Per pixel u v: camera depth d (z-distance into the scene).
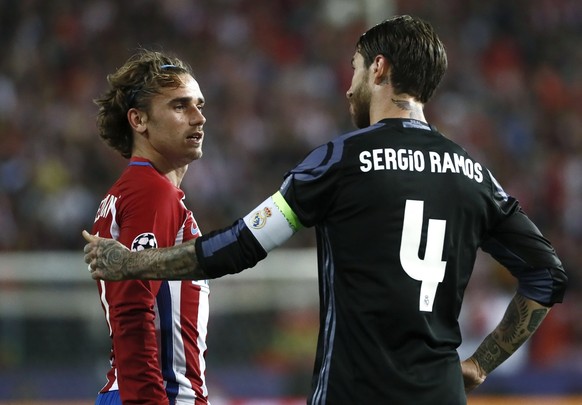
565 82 62.19
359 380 10.80
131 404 11.99
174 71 13.27
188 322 12.80
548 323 38.28
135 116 13.26
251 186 50.09
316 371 11.16
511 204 11.88
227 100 54.97
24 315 31.42
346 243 11.04
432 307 11.08
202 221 47.09
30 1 58.34
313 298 33.09
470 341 37.56
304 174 11.08
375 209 11.02
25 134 50.41
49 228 46.09
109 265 11.22
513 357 35.41
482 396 33.12
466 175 11.49
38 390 30.47
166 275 11.05
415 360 10.88
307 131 54.25
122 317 12.00
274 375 31.48
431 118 56.84
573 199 52.78
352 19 61.84
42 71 55.31
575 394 33.50
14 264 31.52
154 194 12.52
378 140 11.25
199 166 48.69
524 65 62.97
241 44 59.53
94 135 50.28
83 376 30.83
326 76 58.62
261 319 32.59
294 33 61.22
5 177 47.66
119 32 58.78
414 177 11.18
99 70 56.38
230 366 31.91
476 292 39.03
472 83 59.97
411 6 63.84
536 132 58.28
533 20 65.12
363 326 10.88
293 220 11.02
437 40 11.72
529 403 30.62
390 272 10.95
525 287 12.20
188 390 12.71
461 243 11.38
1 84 53.47
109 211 12.61
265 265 32.91
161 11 59.84
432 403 10.80
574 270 47.00
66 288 31.73
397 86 11.57
